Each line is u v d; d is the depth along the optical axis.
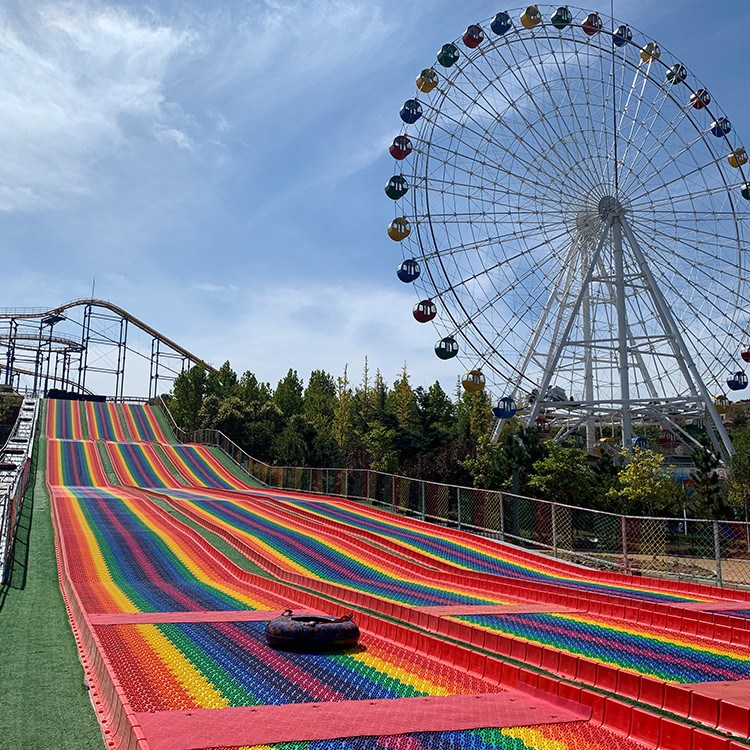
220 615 17.80
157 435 84.38
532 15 46.91
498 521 33.41
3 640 15.27
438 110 46.12
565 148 47.47
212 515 39.16
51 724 10.20
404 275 44.53
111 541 31.33
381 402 97.75
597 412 48.50
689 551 33.16
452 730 9.67
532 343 46.38
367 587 22.75
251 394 108.94
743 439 51.38
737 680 12.26
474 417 79.88
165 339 127.19
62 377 122.94
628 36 48.72
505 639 14.47
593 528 30.47
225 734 9.32
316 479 51.88
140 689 11.45
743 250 47.72
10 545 25.34
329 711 10.40
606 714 10.17
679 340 46.53
